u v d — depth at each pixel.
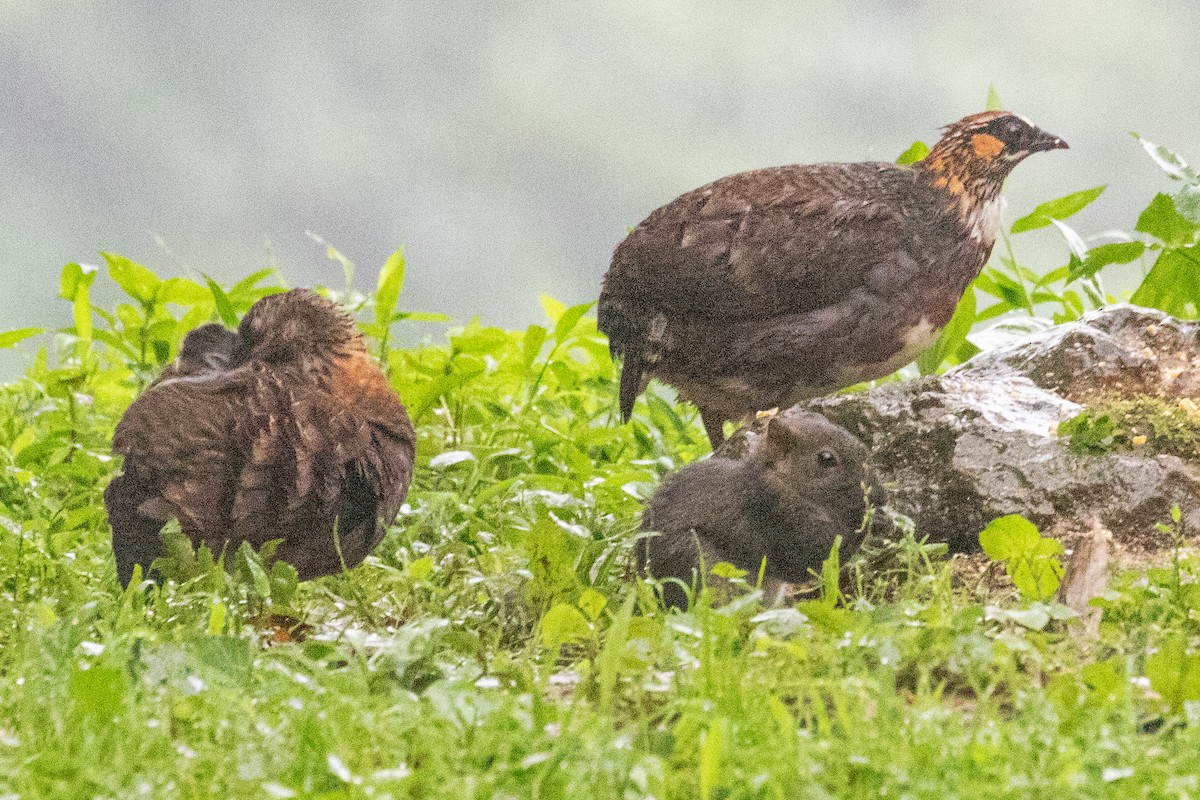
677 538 9.52
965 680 7.53
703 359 12.52
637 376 12.72
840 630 7.82
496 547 10.66
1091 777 5.91
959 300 13.30
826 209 12.41
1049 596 8.80
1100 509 10.04
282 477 8.96
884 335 12.55
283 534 9.08
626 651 7.38
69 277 15.34
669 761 6.28
